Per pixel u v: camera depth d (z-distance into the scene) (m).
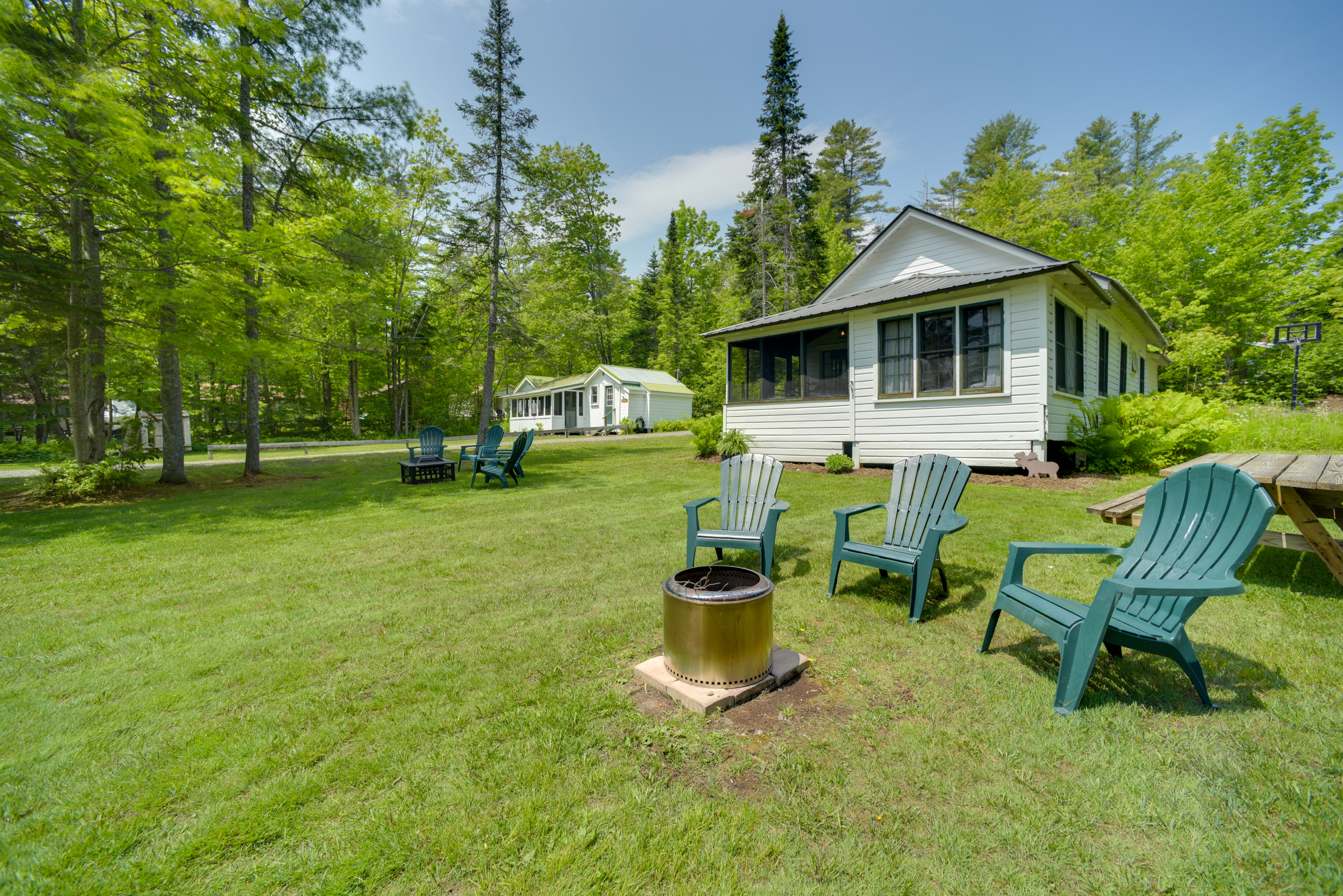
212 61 7.87
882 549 3.43
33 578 4.24
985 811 1.64
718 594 2.31
